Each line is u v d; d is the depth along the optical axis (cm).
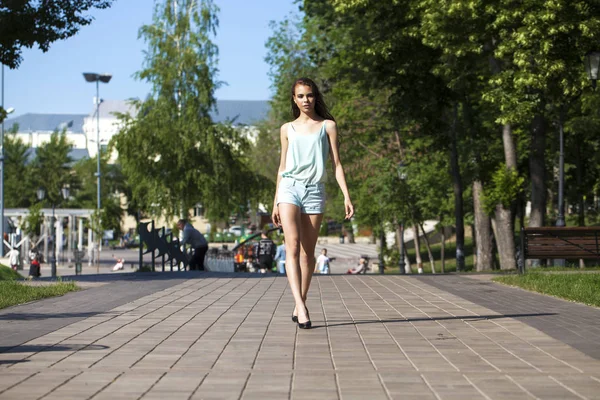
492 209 2661
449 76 2542
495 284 1355
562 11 2019
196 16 4866
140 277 1608
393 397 461
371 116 3619
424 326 770
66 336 700
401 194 3581
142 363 570
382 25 2588
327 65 3089
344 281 1446
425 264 5481
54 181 9481
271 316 855
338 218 4853
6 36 1838
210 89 4828
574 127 3088
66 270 4869
